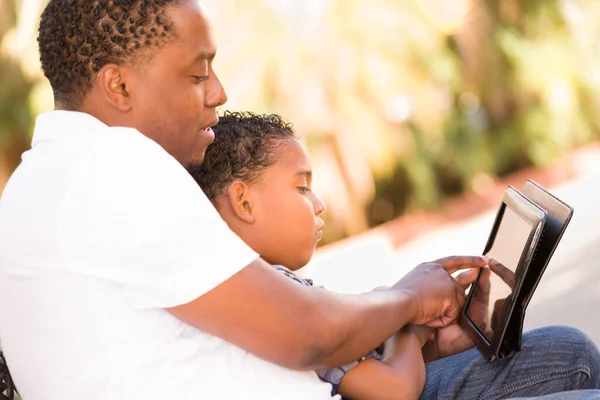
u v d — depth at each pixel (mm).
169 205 1610
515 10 6824
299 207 2051
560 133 6809
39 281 1646
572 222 4949
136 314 1636
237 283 1612
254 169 2043
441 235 5598
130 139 1643
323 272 4996
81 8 1693
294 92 5703
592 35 7000
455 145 6484
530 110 6820
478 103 6750
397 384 1908
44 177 1654
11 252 1674
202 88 1787
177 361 1646
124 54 1694
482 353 2006
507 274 1968
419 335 2115
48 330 1652
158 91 1724
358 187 5910
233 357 1687
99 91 1723
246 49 5684
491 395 2002
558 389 1976
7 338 1744
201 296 1604
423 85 6129
